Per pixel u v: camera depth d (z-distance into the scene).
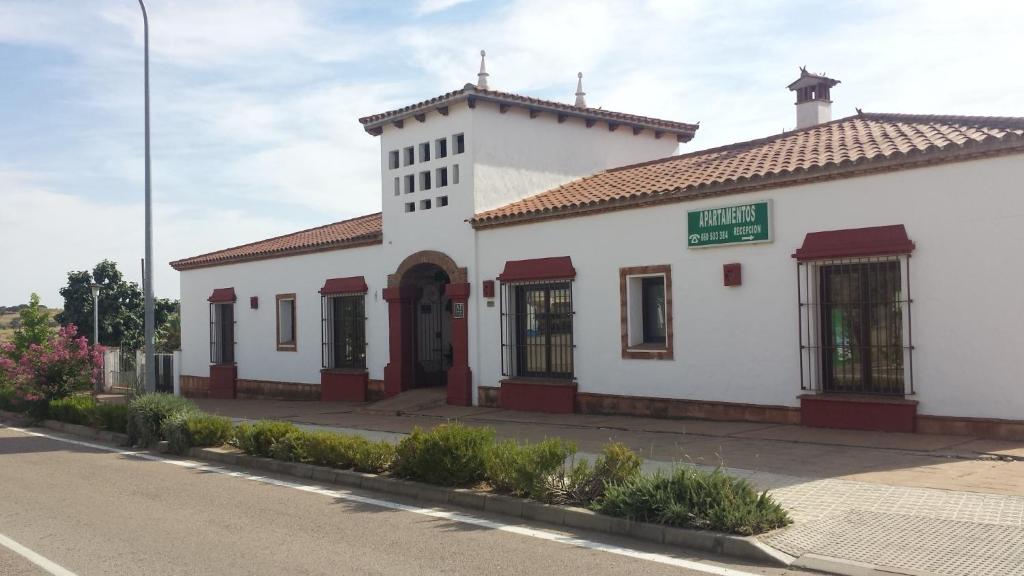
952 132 12.06
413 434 10.07
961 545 6.31
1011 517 7.02
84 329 38.00
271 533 7.86
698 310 13.95
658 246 14.52
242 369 24.91
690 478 7.66
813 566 6.19
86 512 9.05
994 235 10.75
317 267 22.09
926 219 11.31
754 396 13.23
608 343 15.38
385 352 20.02
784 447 10.98
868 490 8.23
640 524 7.37
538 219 16.42
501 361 17.28
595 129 20.11
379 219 23.28
